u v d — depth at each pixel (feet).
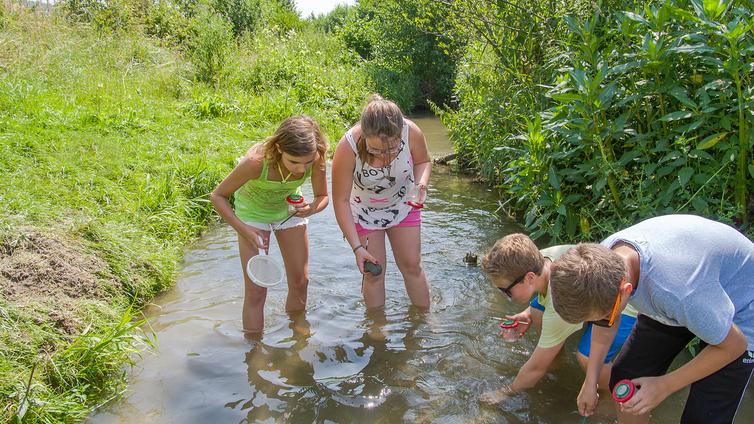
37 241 13.85
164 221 18.25
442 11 27.17
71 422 9.98
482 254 17.31
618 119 14.58
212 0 70.59
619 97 15.02
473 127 26.27
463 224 19.89
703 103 13.00
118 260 14.90
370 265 12.54
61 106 25.94
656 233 7.89
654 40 13.83
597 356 9.21
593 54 15.38
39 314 11.70
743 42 12.87
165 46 49.32
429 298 14.08
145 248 16.16
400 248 13.47
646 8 13.94
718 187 13.60
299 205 12.51
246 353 12.32
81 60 35.58
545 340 10.36
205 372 11.61
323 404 10.62
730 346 7.30
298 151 11.00
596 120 14.71
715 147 13.92
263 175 11.86
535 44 21.34
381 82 54.24
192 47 49.88
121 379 11.26
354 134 12.29
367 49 76.64
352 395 10.89
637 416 9.73
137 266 15.14
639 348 9.12
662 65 13.67
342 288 15.38
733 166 13.74
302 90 43.50
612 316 7.63
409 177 12.82
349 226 12.72
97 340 11.49
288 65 46.52
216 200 12.14
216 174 22.16
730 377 7.92
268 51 48.88
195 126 29.53
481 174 25.49
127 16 49.11
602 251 7.66
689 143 14.34
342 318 13.80
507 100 22.57
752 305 7.66
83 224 15.31
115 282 14.23
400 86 55.93
